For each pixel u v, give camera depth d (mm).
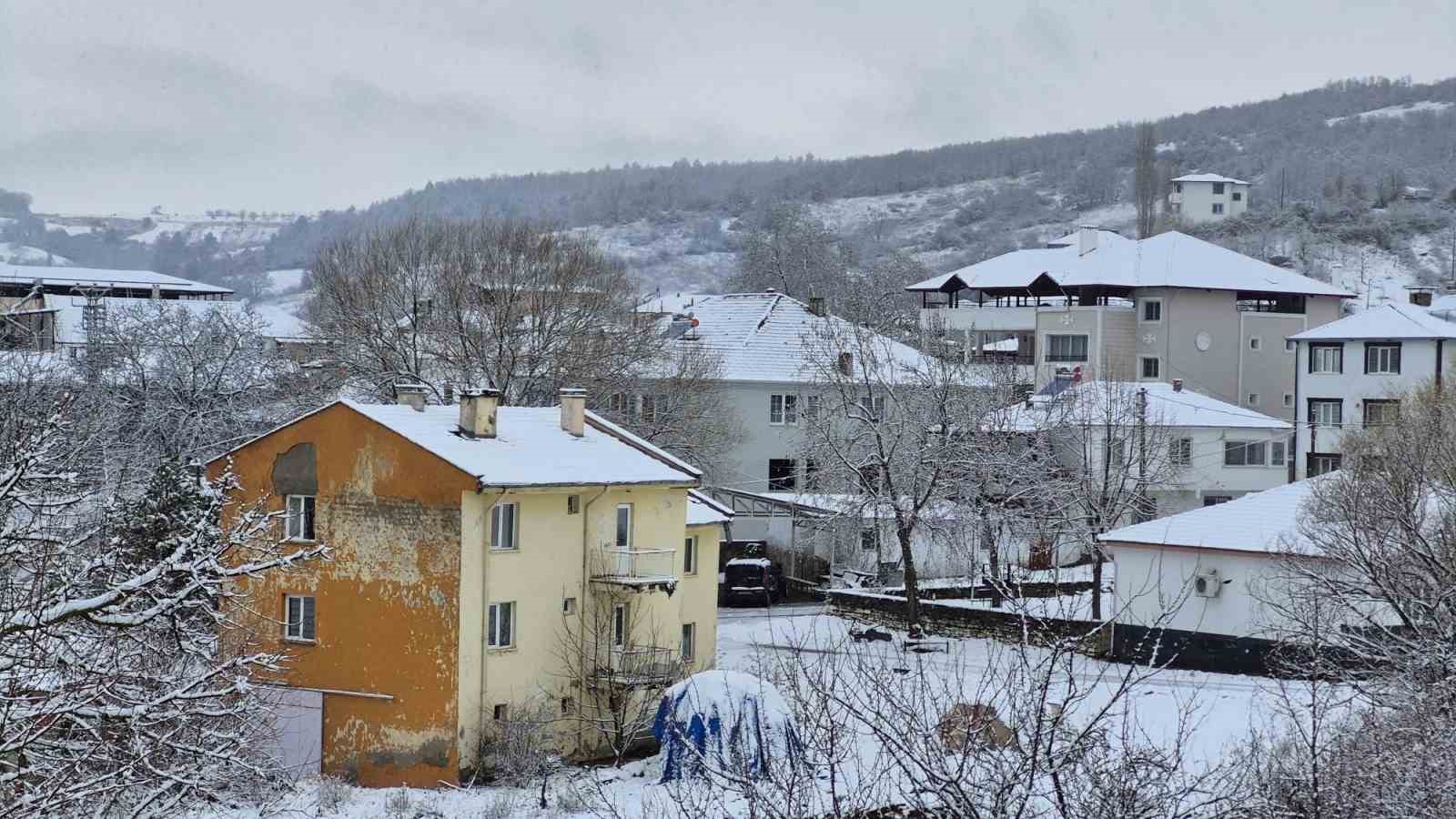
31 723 16797
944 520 58781
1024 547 65688
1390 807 16469
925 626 55969
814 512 65000
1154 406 74875
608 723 42969
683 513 46562
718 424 72188
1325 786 15930
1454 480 36344
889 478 57188
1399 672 23766
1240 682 42688
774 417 75438
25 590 17094
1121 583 49719
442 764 39906
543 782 36000
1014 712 14484
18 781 17281
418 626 40438
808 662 31891
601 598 43688
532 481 41000
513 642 41594
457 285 68000
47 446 17297
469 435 43125
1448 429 55469
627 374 69125
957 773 13742
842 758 15805
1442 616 25047
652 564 44906
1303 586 33188
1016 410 67688
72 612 15852
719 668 47906
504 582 41188
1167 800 15414
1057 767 13758
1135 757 14250
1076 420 67188
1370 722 18750
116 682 18047
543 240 72312
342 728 41281
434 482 40312
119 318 70938
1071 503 60656
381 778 40656
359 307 67875
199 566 16297
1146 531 49594
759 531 70438
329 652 41656
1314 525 39750
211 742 19891
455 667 39938
